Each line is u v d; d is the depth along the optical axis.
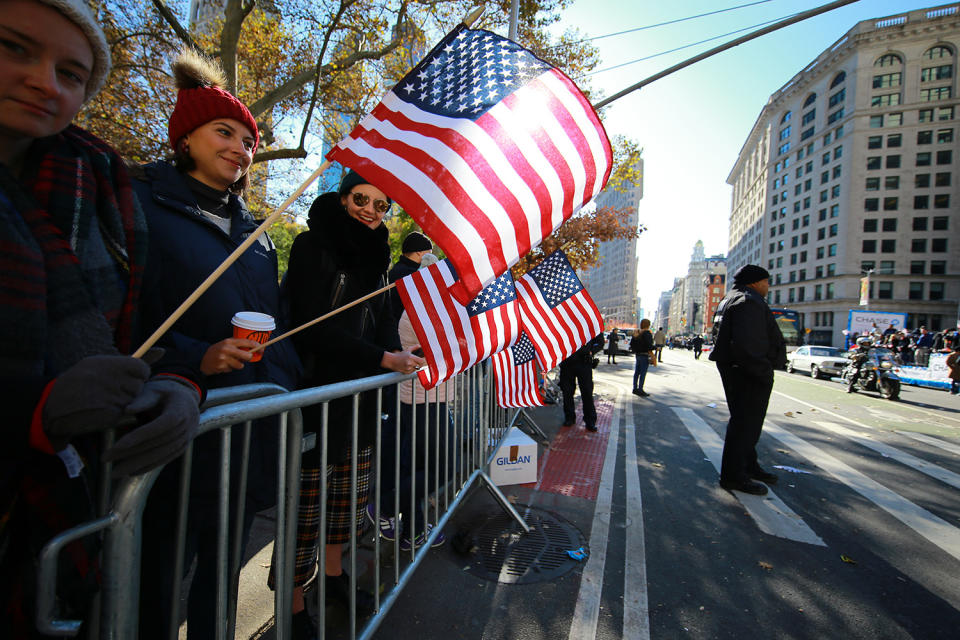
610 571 2.64
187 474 1.02
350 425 1.96
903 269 50.16
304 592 1.91
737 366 3.93
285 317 1.85
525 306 3.84
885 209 51.00
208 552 1.43
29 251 0.77
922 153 49.62
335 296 1.91
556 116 1.69
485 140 1.58
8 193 0.80
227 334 1.41
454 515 3.29
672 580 2.58
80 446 0.92
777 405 9.12
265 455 1.42
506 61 1.71
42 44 0.80
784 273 64.06
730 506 3.67
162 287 1.32
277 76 11.19
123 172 1.08
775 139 67.50
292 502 1.37
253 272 1.58
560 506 3.52
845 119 53.50
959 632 2.22
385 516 2.82
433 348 2.30
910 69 50.00
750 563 2.80
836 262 53.94
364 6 9.33
